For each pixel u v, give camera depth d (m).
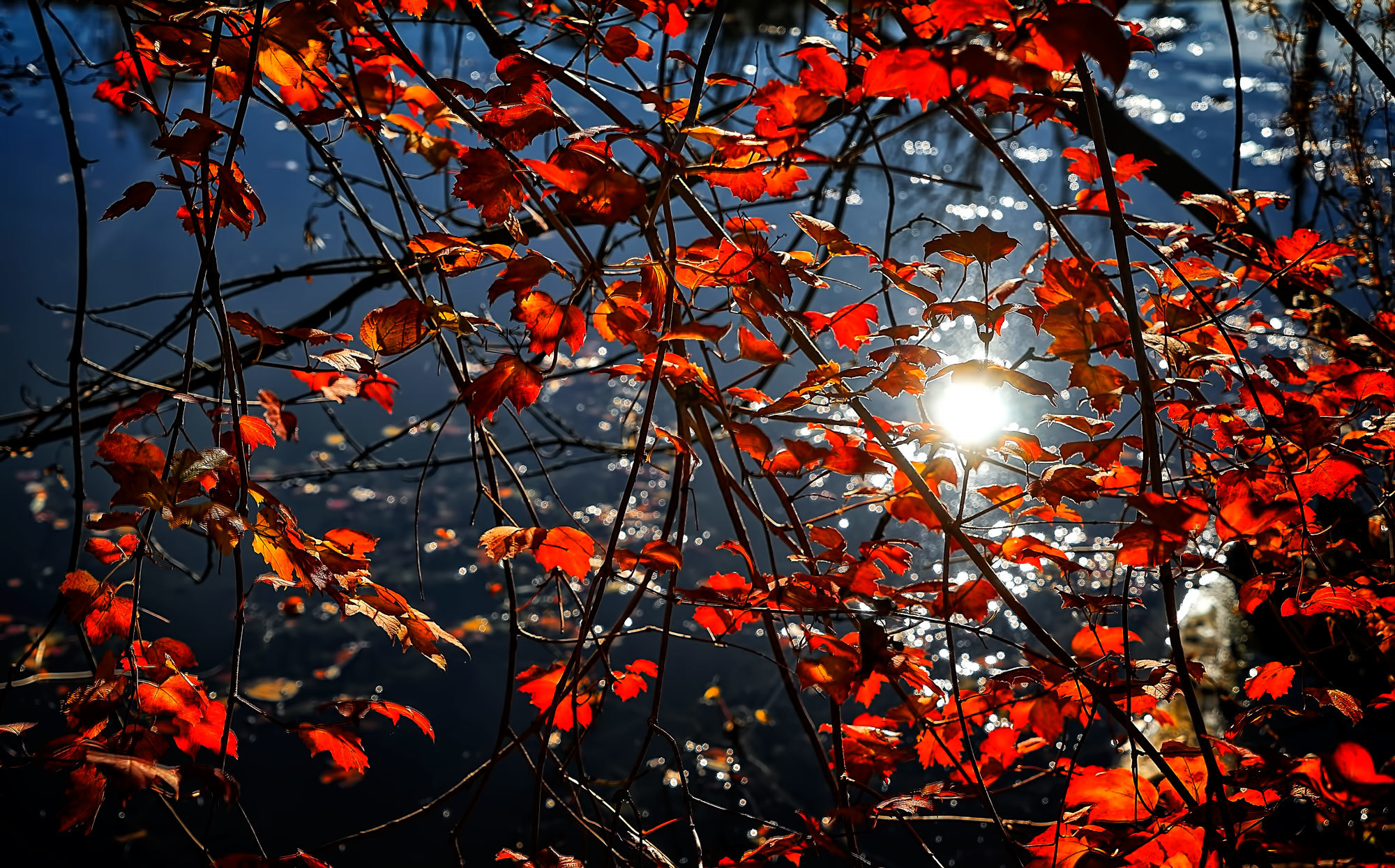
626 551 2.50
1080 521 2.51
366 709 2.52
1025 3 2.35
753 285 2.48
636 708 5.28
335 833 4.57
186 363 2.45
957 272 7.13
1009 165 2.53
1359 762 2.36
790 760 4.92
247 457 2.49
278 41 2.57
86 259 2.56
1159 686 2.54
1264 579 2.62
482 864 4.36
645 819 4.52
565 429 3.73
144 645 2.46
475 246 2.50
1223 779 2.48
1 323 8.16
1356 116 3.02
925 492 2.44
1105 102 3.69
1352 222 3.05
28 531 6.44
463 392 2.44
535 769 2.51
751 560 2.49
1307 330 3.08
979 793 2.50
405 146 3.00
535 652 5.61
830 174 3.13
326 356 2.52
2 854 4.35
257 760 4.96
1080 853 2.50
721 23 2.43
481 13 2.61
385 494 6.91
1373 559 2.75
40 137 10.90
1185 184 3.67
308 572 2.46
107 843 4.48
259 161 10.54
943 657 5.12
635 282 2.51
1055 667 2.52
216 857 4.41
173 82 2.76
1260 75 10.86
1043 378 5.46
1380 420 2.64
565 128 2.44
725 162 2.46
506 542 2.50
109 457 2.37
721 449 7.07
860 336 2.58
